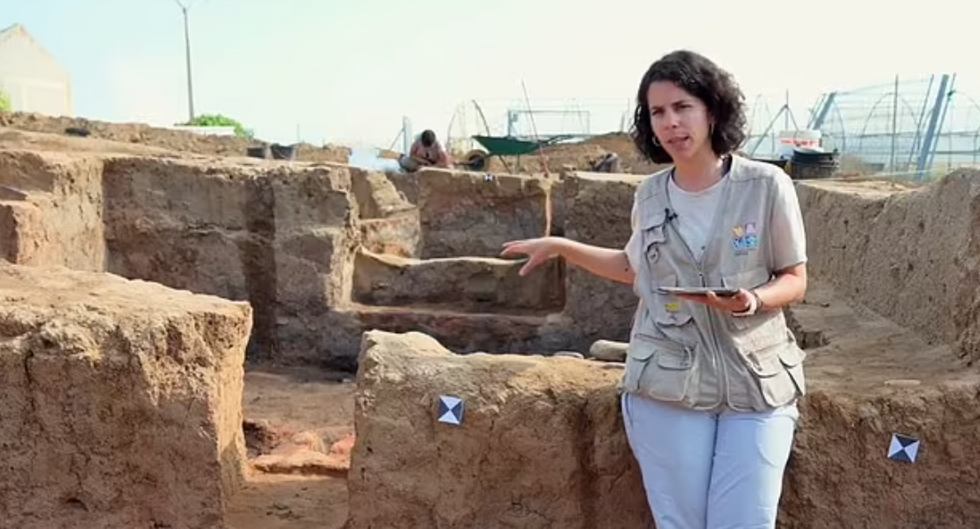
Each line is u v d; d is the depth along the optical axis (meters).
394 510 2.93
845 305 4.53
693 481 2.46
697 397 2.42
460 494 2.89
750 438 2.41
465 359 3.02
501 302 7.51
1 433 2.99
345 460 4.12
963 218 3.28
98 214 6.85
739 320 2.39
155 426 2.99
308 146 19.94
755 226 2.36
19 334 2.99
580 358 3.31
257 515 3.43
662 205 2.48
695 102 2.31
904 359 3.29
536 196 10.47
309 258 7.02
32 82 30.59
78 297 3.28
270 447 4.89
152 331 2.96
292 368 7.04
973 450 2.77
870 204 4.46
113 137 16.23
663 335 2.47
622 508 2.89
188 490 3.04
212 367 3.04
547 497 2.88
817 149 14.73
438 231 10.65
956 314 3.26
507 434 2.85
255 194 7.07
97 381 2.95
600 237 7.05
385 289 7.64
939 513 2.80
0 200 5.88
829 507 2.81
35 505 3.04
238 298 7.13
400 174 15.55
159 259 7.06
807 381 2.97
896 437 2.76
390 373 2.96
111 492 3.03
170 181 7.03
